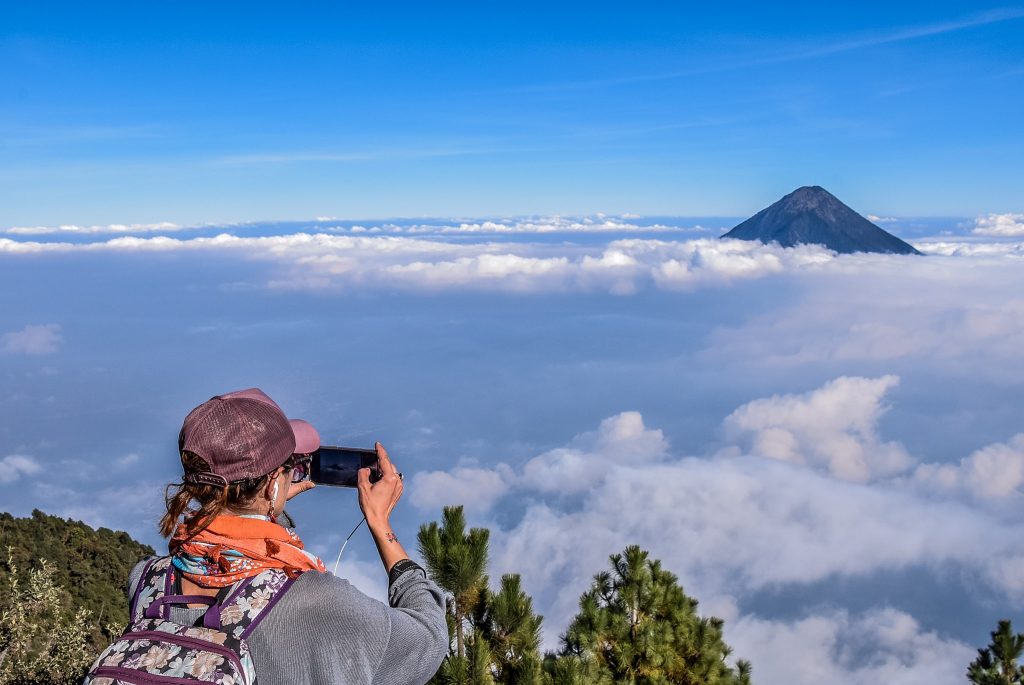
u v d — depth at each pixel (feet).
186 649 5.21
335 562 6.29
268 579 5.47
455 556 15.47
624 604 28.48
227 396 5.91
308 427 6.56
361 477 6.74
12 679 33.17
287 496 6.35
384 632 5.51
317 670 5.29
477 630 16.69
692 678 27.48
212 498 5.57
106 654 5.38
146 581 5.80
